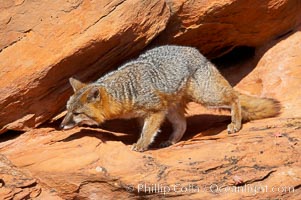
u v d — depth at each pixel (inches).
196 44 643.5
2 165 502.3
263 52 668.7
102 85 530.0
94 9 549.3
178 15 601.9
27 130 555.8
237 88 646.5
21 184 487.2
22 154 524.4
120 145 521.7
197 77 559.5
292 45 661.3
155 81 538.9
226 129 567.2
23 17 546.3
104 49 557.0
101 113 527.5
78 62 551.8
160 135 588.4
